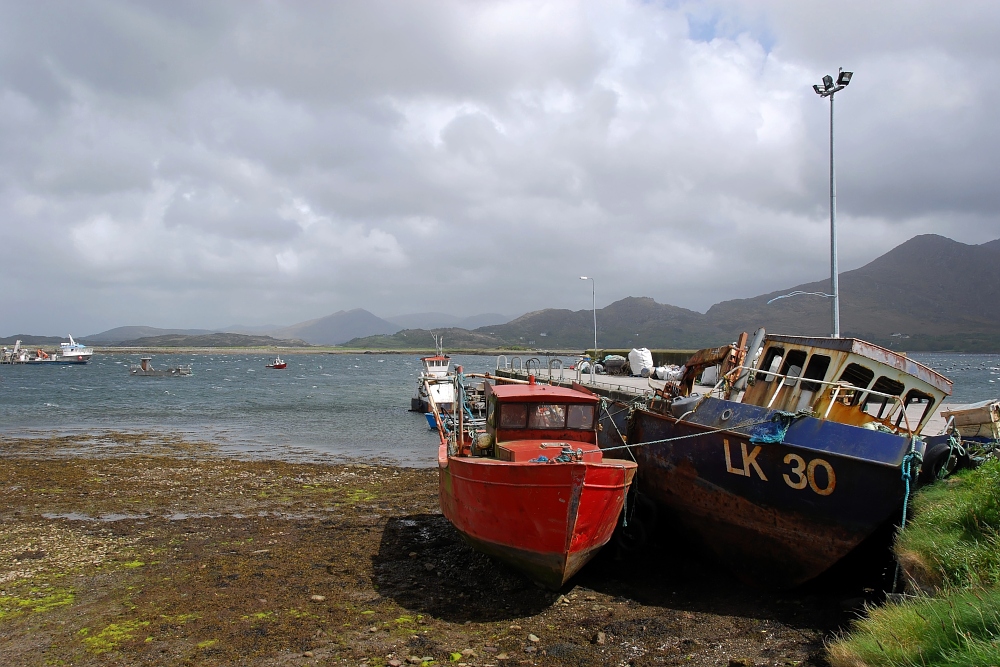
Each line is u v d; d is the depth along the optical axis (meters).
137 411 48.28
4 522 16.72
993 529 8.80
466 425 16.22
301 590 11.77
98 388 71.69
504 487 10.98
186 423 41.31
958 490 10.45
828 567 10.98
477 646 9.38
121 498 19.55
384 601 11.23
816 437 11.00
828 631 9.51
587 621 10.27
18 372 104.94
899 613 7.79
